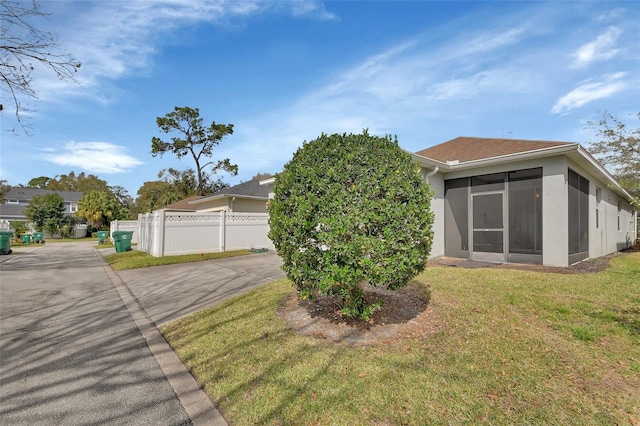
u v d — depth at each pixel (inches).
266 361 120.2
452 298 195.3
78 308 208.5
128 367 121.1
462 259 376.2
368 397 95.0
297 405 92.3
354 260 122.3
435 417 85.4
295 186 138.0
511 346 128.4
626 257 424.2
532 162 327.9
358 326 150.2
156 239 469.1
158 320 181.6
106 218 1336.1
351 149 142.6
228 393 100.3
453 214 394.9
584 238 372.8
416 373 108.0
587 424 82.0
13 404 95.9
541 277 256.1
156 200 1409.9
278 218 141.2
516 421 83.4
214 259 435.8
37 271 374.0
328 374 109.0
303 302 189.5
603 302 187.2
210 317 176.6
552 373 107.6
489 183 362.6
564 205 306.7
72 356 131.8
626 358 118.2
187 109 1220.5
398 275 130.0
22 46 236.1
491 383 101.4
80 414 90.8
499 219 353.4
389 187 131.0
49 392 103.0
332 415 87.1
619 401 91.9
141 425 85.7
